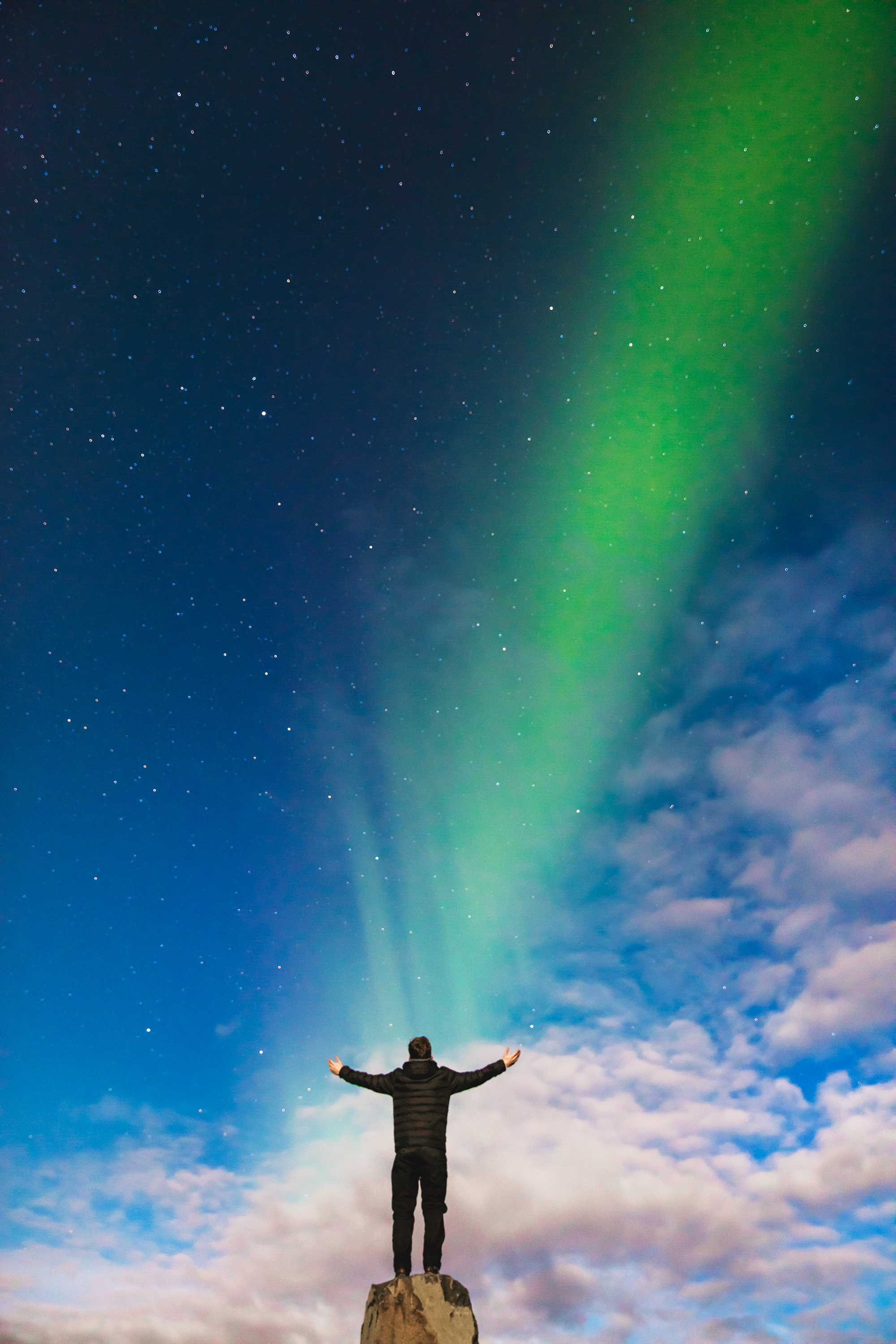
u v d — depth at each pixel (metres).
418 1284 6.77
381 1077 7.77
